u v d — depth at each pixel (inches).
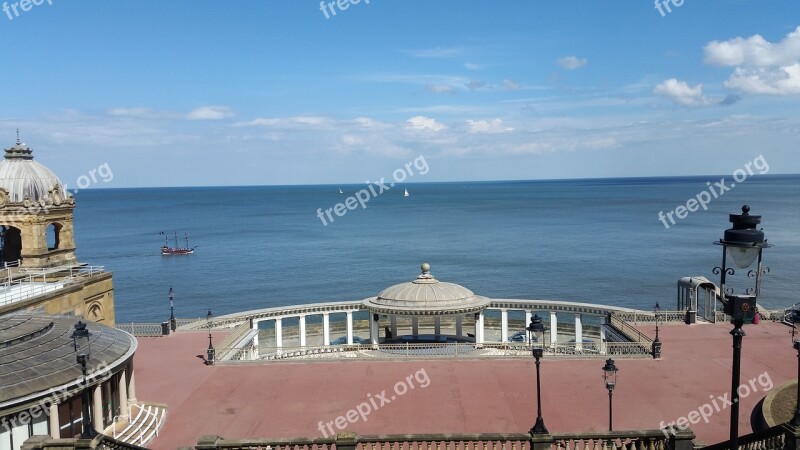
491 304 2036.2
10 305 1318.9
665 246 5733.3
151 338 1779.0
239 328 1758.1
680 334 1737.2
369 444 857.5
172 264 5265.8
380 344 1776.6
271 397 1266.0
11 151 1742.1
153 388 1328.7
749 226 553.9
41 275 1649.9
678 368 1421.0
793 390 1093.1
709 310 1956.2
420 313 1740.9
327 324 2042.3
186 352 1619.1
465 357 1528.1
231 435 1077.1
